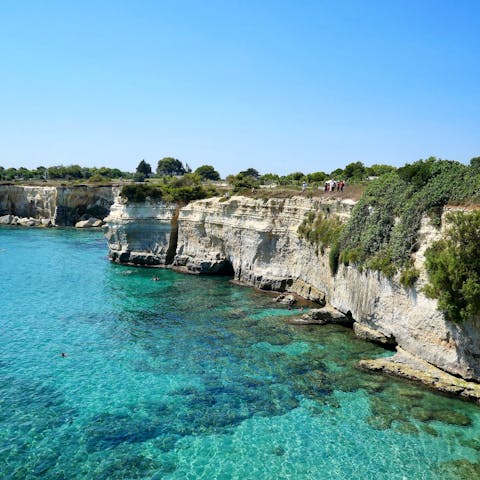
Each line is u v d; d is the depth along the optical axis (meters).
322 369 31.42
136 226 70.06
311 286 48.53
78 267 66.44
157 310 45.12
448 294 26.83
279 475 20.98
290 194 55.88
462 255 26.19
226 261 62.62
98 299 49.00
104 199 118.62
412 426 24.67
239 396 27.91
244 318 42.38
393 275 32.66
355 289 38.09
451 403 26.77
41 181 134.00
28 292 51.56
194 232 66.25
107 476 20.80
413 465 21.62
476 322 26.12
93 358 33.25
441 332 28.64
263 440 23.56
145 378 30.17
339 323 40.53
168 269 66.56
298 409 26.45
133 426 24.70
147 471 21.17
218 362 32.62
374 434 24.02
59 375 30.48
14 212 122.50
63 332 38.59
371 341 35.94
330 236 44.62
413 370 29.70
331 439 23.64
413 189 33.84
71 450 22.58
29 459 21.84
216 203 64.00
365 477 20.83
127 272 63.56
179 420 25.31
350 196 45.66
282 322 41.16
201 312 44.38
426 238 30.61
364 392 28.27
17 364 32.09
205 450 22.75
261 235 55.72
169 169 179.25
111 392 28.27
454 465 21.62
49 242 89.44
